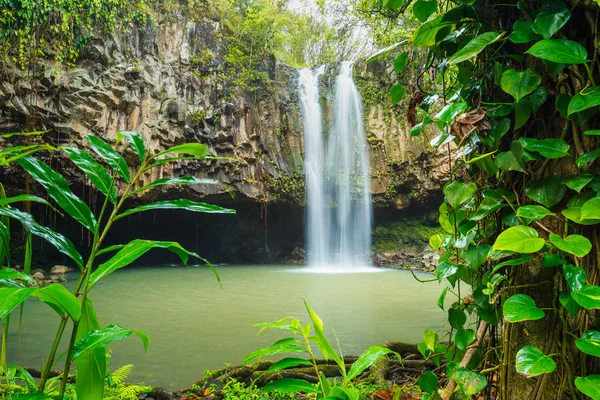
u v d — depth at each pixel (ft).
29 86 41.93
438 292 35.63
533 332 4.43
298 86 62.03
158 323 23.90
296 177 59.82
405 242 62.39
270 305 29.63
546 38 4.04
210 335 21.03
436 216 61.82
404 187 61.05
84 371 3.43
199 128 52.54
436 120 4.92
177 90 51.67
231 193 3.89
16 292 2.64
